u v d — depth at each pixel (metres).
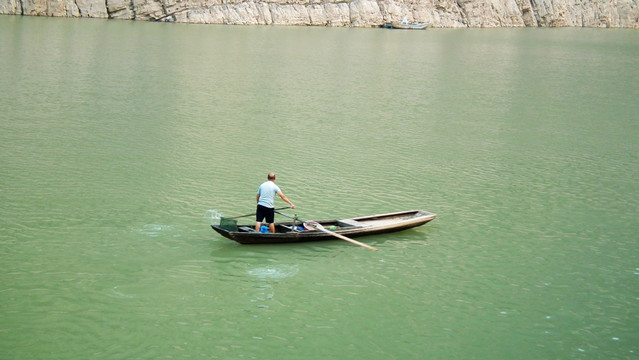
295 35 89.44
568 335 15.82
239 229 20.00
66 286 16.94
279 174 27.03
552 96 49.88
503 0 129.38
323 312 16.41
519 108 44.34
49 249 19.02
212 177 26.23
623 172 29.69
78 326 15.11
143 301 16.44
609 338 15.73
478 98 47.62
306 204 23.75
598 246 21.25
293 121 36.91
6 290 16.52
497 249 20.70
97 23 90.06
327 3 109.62
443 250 20.44
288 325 15.70
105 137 31.41
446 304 17.11
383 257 19.72
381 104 43.44
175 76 50.00
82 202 22.80
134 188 24.48
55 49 61.16
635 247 21.27
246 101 41.88
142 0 98.81
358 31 102.94
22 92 40.91
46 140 30.33
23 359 13.70
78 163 27.16
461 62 69.44
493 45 90.38
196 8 100.88
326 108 41.09
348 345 14.96
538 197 25.83
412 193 25.59
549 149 33.41
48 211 21.80
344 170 28.11
